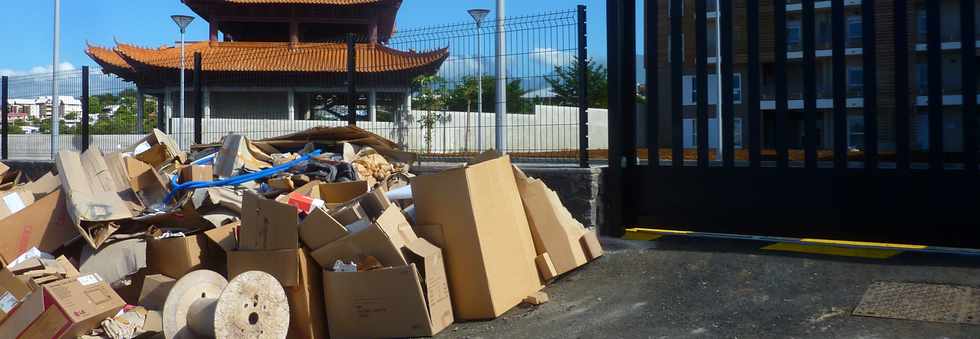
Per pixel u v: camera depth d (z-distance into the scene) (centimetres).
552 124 770
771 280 587
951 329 475
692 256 655
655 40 732
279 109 1546
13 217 653
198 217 664
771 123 2184
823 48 2545
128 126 1229
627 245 709
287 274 581
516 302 611
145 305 596
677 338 514
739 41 2255
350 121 926
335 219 610
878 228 632
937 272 564
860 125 1518
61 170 691
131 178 769
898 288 543
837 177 646
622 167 748
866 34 629
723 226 699
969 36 598
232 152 850
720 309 552
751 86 681
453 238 601
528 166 775
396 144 916
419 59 1031
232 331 524
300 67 1806
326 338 596
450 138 857
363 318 574
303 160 837
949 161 645
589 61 755
